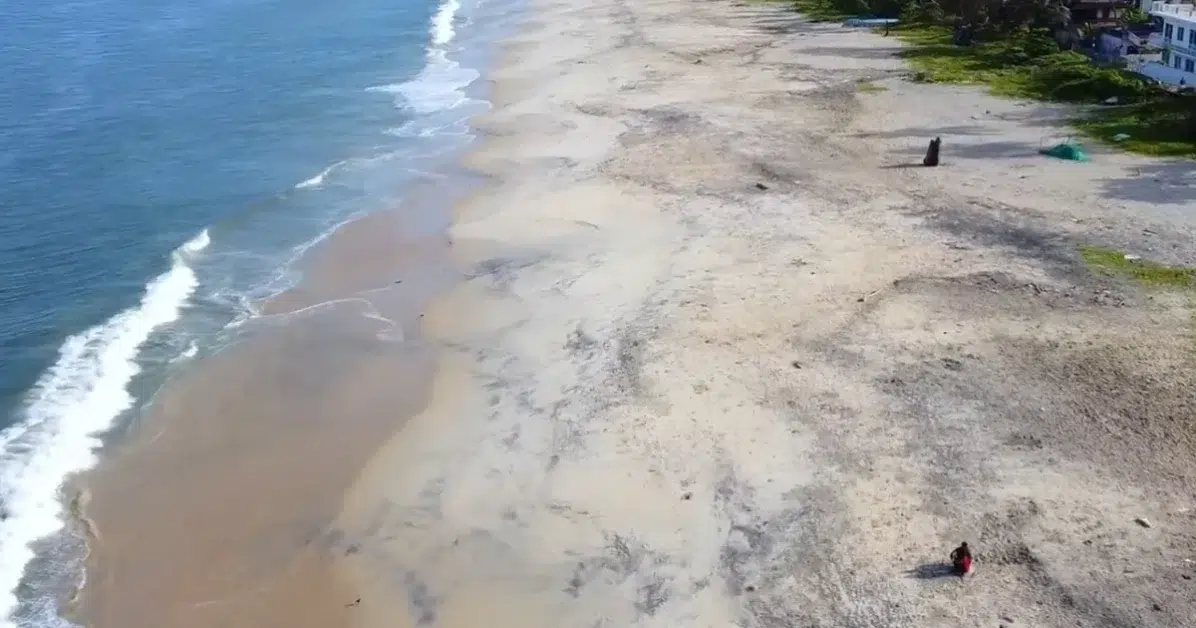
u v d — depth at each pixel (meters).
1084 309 26.69
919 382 23.72
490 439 23.20
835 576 17.94
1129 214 32.59
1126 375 23.52
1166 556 17.95
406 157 44.09
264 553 20.14
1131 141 39.75
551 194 38.19
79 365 27.19
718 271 30.23
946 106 46.25
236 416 24.98
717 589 17.98
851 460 21.08
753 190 36.72
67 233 35.88
